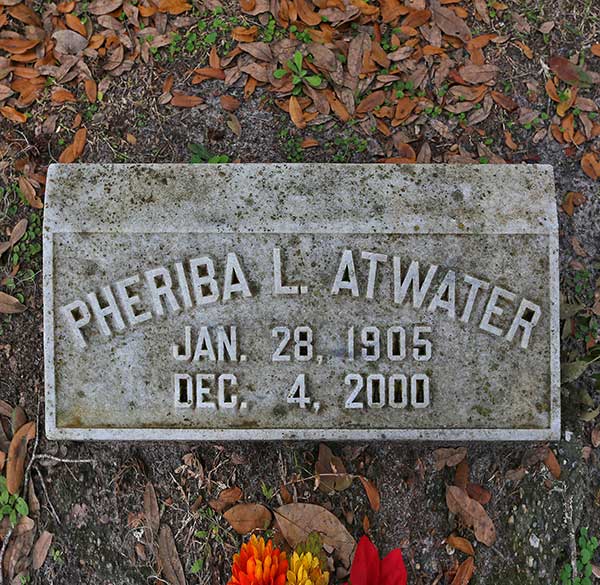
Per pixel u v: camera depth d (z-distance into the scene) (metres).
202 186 1.77
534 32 1.88
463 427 1.76
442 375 1.76
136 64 1.88
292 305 1.76
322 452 1.83
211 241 1.76
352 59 1.87
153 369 1.77
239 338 1.76
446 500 1.84
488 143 1.86
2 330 1.86
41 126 1.87
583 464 1.85
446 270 1.76
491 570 1.84
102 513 1.85
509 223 1.76
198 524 1.84
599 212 1.86
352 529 1.84
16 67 1.88
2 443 1.86
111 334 1.76
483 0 1.87
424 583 1.84
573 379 1.83
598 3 1.88
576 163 1.86
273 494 1.84
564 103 1.87
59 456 1.85
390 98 1.87
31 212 1.87
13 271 1.86
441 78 1.87
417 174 1.77
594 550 1.84
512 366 1.76
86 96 1.88
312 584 1.71
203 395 1.77
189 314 1.76
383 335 1.76
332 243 1.76
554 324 1.76
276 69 1.87
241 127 1.87
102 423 1.77
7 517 1.85
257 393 1.76
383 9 1.87
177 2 1.88
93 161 1.87
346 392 1.76
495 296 1.76
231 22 1.87
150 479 1.85
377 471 1.84
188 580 1.84
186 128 1.87
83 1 1.88
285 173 1.77
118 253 1.76
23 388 1.86
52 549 1.85
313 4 1.87
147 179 1.77
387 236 1.76
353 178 1.77
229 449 1.84
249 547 1.72
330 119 1.86
